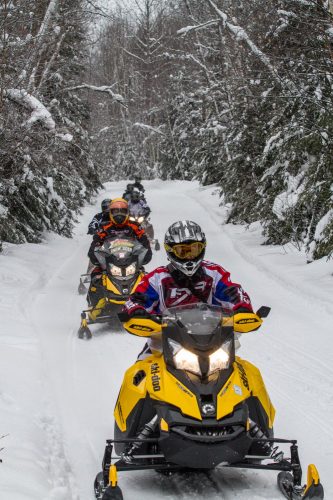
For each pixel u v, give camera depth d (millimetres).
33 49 14656
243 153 22062
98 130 59781
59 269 14836
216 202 31281
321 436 5184
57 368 7234
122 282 9227
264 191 18141
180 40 39500
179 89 53938
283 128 17250
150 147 66688
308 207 15531
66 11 16500
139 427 4227
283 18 15359
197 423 3811
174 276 4723
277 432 5305
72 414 5711
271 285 12430
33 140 14867
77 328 9445
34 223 18562
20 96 14227
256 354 7891
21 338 8102
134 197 18375
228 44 24000
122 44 54688
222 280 4777
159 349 4477
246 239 19031
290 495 3898
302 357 7629
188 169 53625
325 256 13562
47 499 3730
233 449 3809
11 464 4121
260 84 18984
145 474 4406
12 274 12695
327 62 13766
